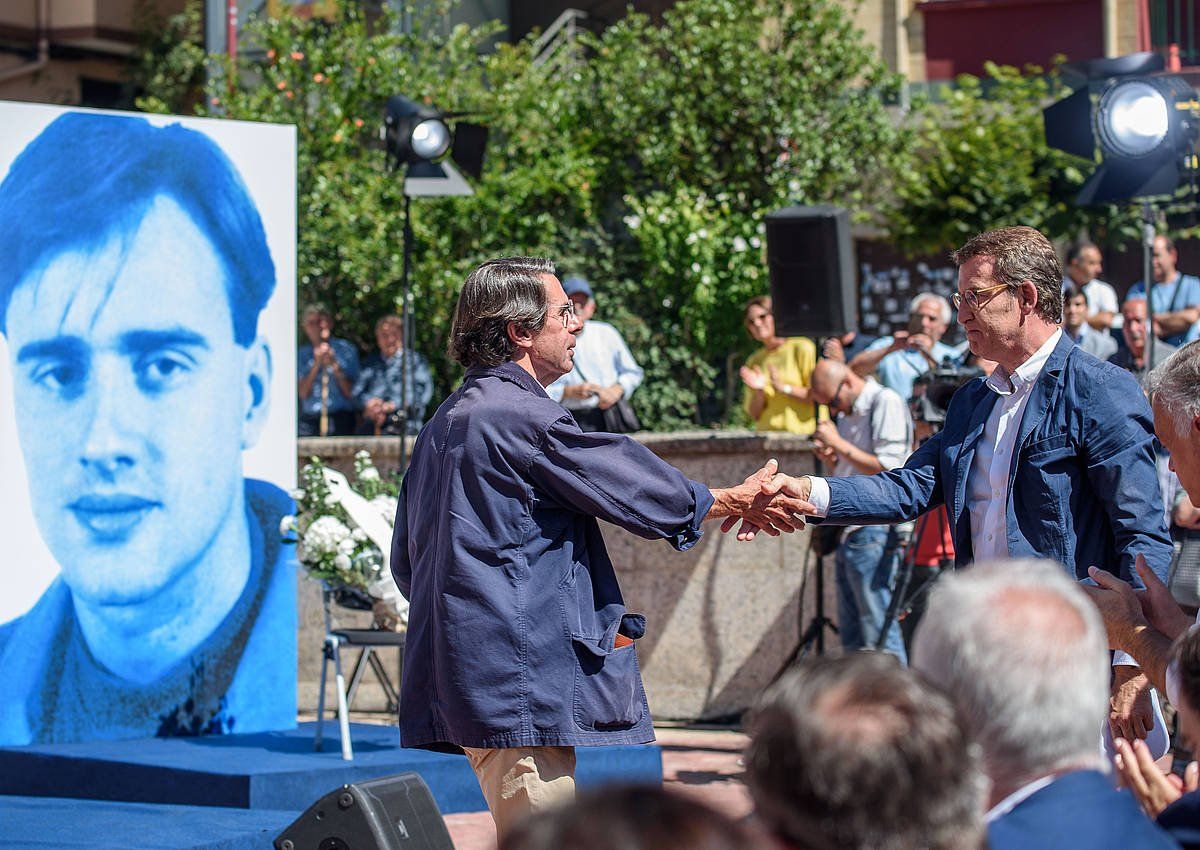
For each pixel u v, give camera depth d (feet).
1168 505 24.11
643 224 44.19
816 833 5.98
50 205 22.72
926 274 49.73
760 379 31.32
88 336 22.99
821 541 26.45
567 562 12.98
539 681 12.64
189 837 16.87
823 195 46.93
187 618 23.76
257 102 47.19
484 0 59.41
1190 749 9.03
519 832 4.62
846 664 6.29
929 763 5.96
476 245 45.34
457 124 32.83
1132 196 27.63
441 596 12.83
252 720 24.36
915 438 26.53
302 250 44.29
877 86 47.67
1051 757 7.23
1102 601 11.48
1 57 70.85
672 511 13.08
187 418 23.77
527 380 13.37
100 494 23.06
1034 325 13.34
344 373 37.45
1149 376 12.00
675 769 24.80
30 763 21.86
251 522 24.40
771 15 47.47
